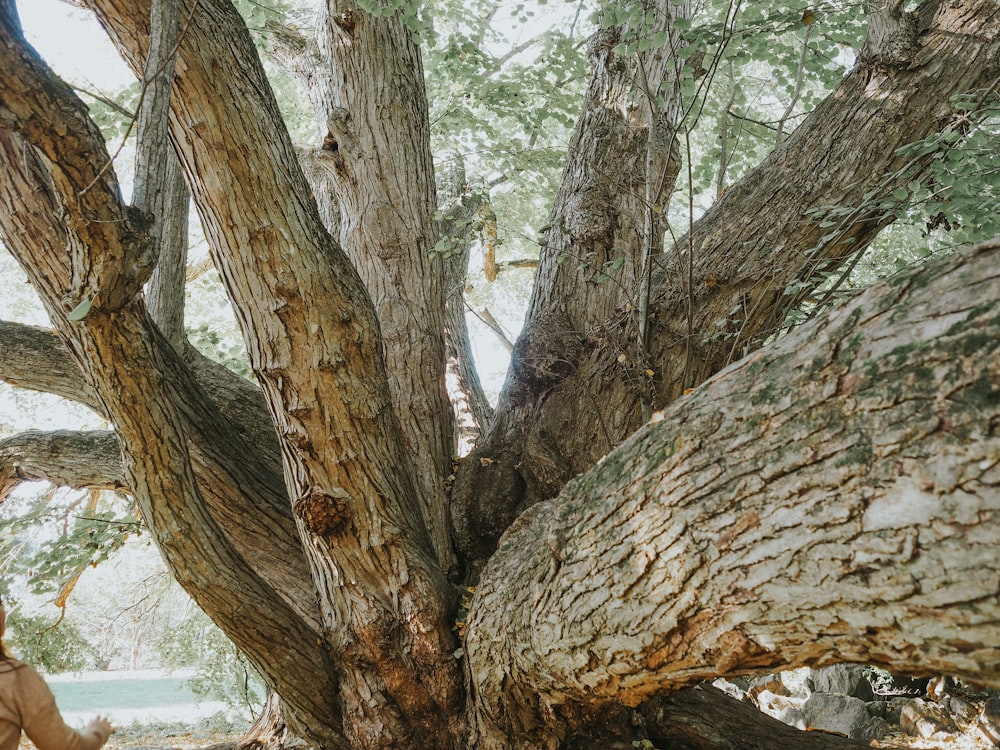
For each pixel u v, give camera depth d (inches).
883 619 65.9
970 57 171.5
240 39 135.5
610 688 106.0
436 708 144.5
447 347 281.3
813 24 197.0
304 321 138.5
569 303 198.8
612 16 157.9
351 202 212.2
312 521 142.5
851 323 71.4
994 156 157.3
